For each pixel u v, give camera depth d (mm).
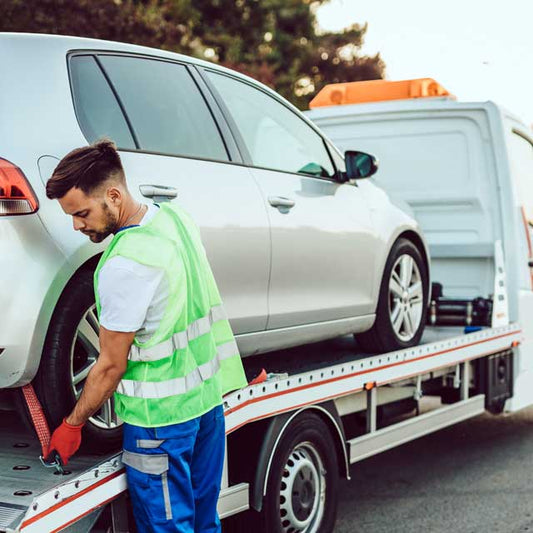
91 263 3441
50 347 3246
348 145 7590
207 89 4387
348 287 5109
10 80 3395
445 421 5902
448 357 5805
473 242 7180
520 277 7059
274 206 4469
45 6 15109
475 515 5461
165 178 3805
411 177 7379
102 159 2938
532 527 5238
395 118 7363
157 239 2984
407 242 5730
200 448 3338
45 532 2818
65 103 3520
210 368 3223
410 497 5863
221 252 4039
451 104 7133
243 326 4270
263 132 4707
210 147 4227
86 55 3770
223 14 27234
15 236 3107
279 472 4227
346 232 5051
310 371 4512
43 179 3238
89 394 2957
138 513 3158
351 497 5883
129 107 3838
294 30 30297
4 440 3660
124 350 2914
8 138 3240
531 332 7191
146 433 3049
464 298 7000
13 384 3160
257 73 24875
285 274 4539
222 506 3926
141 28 16953
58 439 3012
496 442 7457
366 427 5160
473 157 7156
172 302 2988
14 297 3078
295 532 4422
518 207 7254
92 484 3031
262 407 4035
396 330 5613
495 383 6559
